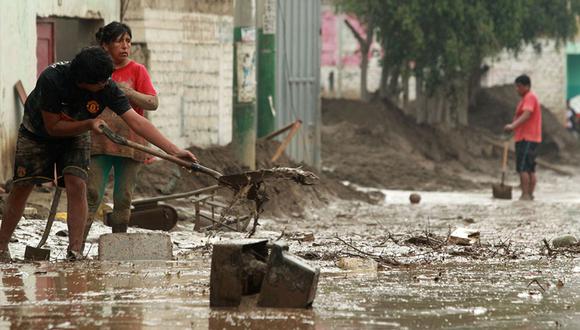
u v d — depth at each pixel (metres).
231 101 57.19
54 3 44.72
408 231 39.28
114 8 49.22
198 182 47.56
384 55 102.38
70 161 26.09
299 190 52.31
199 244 30.86
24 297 19.95
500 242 32.16
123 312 18.42
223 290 18.97
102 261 25.66
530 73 137.50
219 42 55.44
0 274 23.03
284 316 18.17
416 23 95.06
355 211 52.72
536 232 38.88
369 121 95.06
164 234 26.61
